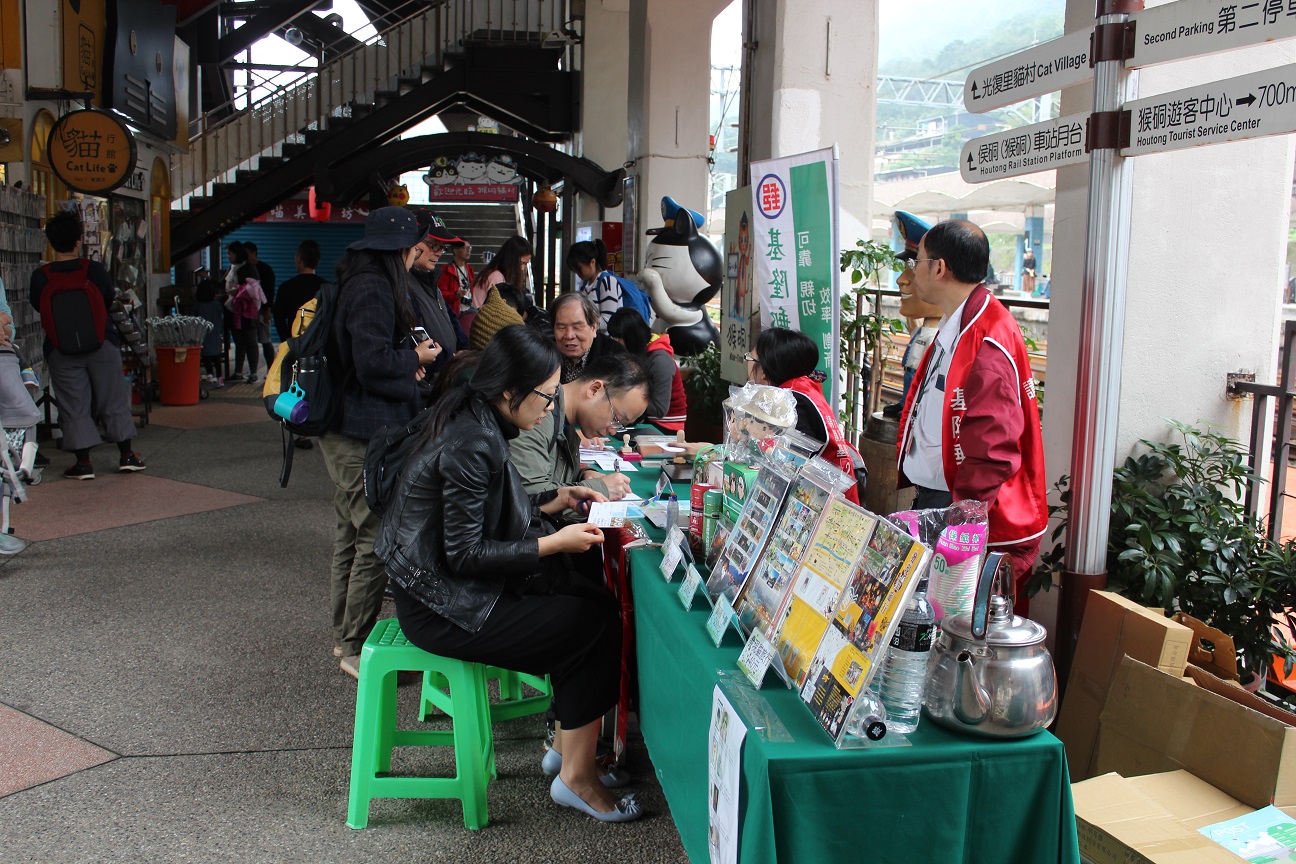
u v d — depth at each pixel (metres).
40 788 2.81
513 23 12.78
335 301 3.45
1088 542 2.71
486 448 2.45
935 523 1.82
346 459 3.44
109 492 6.33
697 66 8.95
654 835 2.63
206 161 12.96
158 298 10.69
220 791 2.82
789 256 3.95
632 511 2.88
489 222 18.44
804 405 3.09
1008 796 1.60
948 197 11.90
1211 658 2.55
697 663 1.94
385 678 2.81
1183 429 3.19
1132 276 3.19
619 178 11.55
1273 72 2.11
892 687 1.63
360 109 12.83
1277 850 1.95
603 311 6.33
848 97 5.35
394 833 2.62
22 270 7.20
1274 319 3.30
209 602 4.39
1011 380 2.55
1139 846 1.96
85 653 3.79
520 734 3.24
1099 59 2.54
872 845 1.56
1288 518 4.58
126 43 9.15
